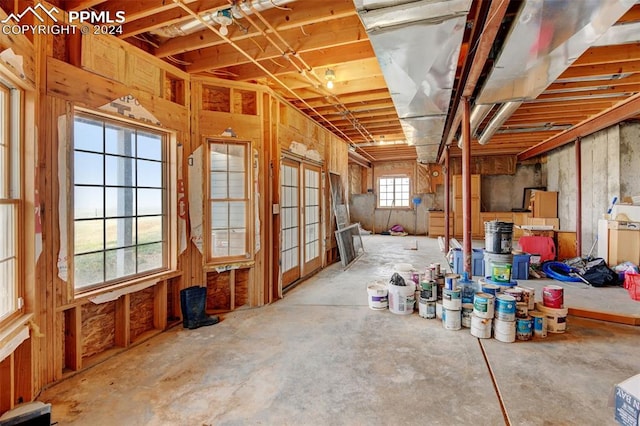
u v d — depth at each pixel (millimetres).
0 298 2037
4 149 2102
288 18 2807
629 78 4031
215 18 2693
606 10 1979
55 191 2439
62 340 2523
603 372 2514
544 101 4844
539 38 2330
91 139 2777
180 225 3602
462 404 2119
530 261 5637
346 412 2051
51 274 2418
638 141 5645
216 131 3861
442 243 9227
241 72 4039
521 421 1944
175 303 3639
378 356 2801
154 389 2336
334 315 3840
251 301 4148
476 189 10391
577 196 6266
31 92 2234
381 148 9609
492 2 2080
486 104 3904
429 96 3572
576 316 3729
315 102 5160
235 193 4105
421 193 12008
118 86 2891
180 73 3600
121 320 3008
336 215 6887
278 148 4520
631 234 5168
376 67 4004
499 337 3096
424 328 3422
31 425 1872
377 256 7738
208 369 2609
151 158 3371
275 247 4500
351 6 2637
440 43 2414
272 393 2270
